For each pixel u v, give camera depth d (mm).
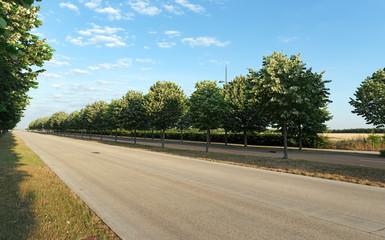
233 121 29469
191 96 22266
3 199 5645
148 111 26109
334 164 12523
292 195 6859
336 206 5820
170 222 4723
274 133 33969
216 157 16500
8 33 2553
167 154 18906
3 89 6668
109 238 3951
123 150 22406
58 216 4770
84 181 8617
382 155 19484
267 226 4543
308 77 13641
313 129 24297
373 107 12586
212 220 4844
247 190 7438
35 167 10719
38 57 6910
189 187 7789
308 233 4230
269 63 14570
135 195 6742
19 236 3740
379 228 4469
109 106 38250
